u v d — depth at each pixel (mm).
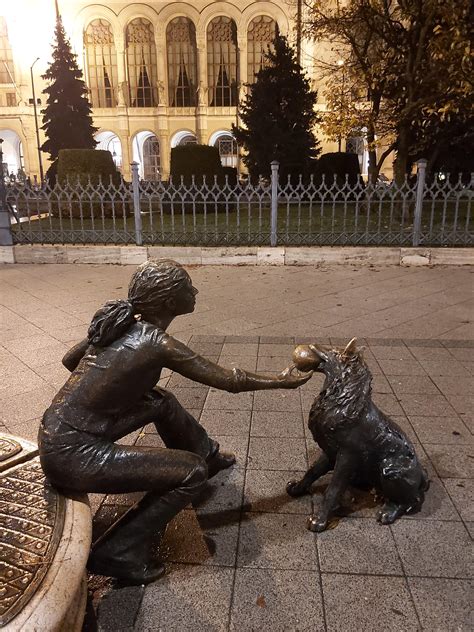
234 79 45250
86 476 2141
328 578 2348
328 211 17219
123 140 46750
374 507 2850
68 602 1688
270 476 3141
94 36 45000
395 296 7344
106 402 2195
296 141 20469
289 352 5129
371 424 2600
